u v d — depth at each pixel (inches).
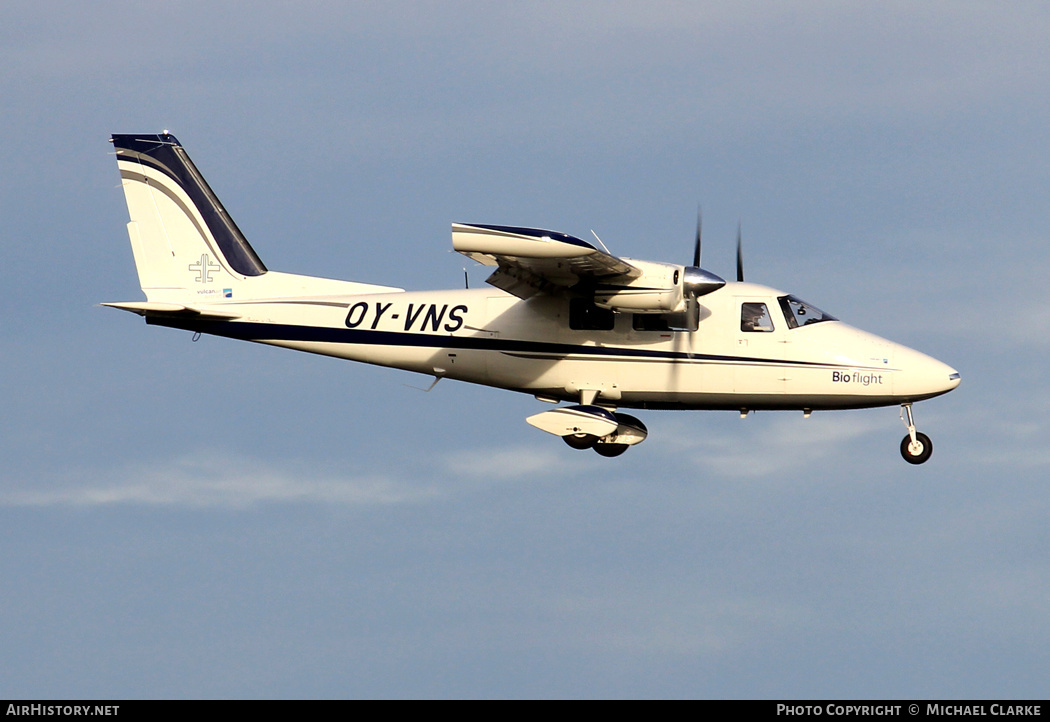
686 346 2726.4
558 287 2701.8
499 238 2379.4
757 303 2741.1
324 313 2847.0
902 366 2694.4
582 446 2785.4
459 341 2795.3
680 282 2573.8
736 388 2731.3
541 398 2849.4
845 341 2721.5
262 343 2878.9
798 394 2723.9
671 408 2805.1
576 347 2751.0
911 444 2751.0
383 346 2824.8
